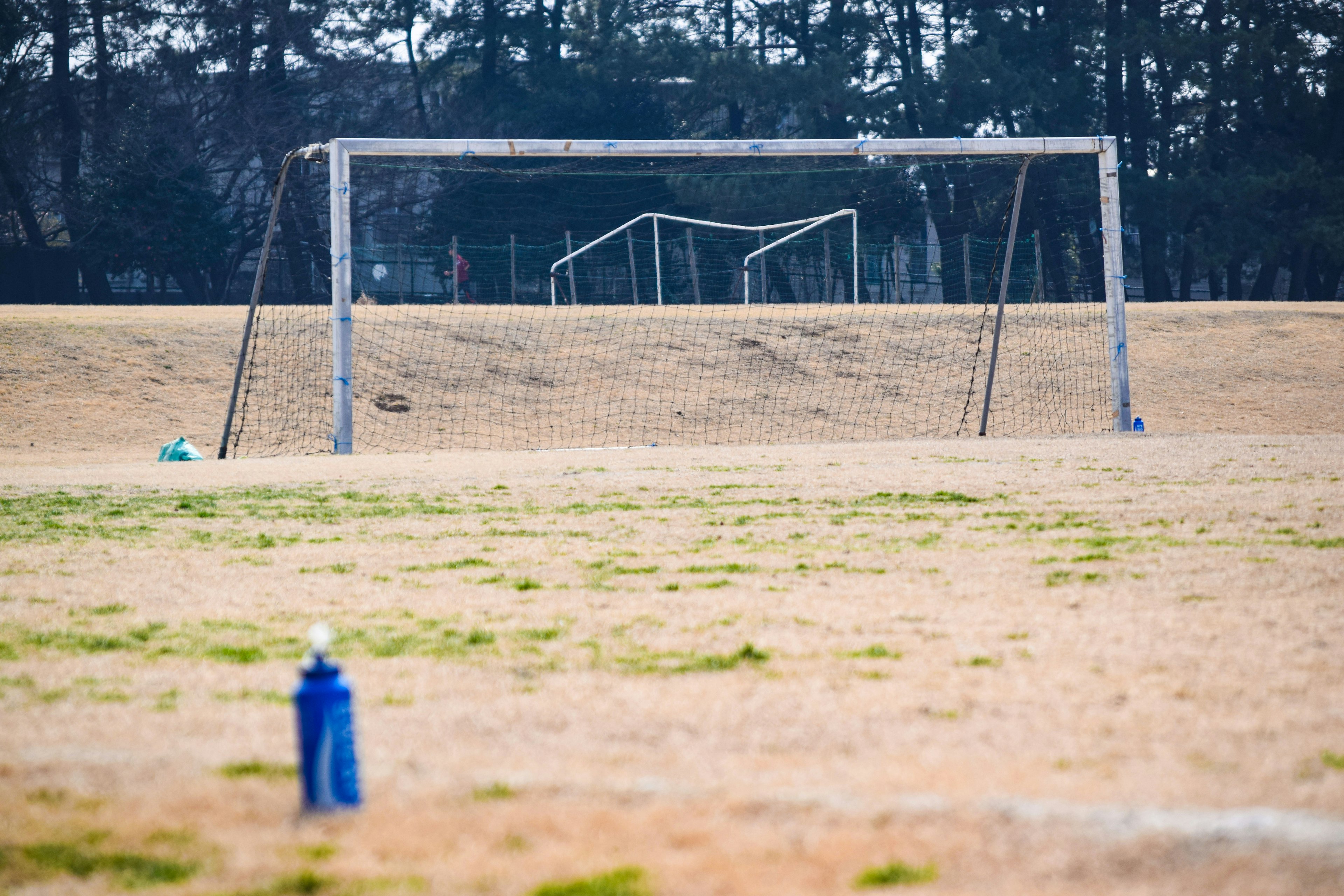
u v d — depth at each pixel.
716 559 16.48
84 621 13.05
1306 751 7.76
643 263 105.38
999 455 30.19
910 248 106.44
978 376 53.41
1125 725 8.46
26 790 7.53
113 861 6.46
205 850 6.58
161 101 105.88
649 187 109.69
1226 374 53.91
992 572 14.86
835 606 13.15
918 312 62.56
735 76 105.19
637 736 8.51
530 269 105.75
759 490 24.12
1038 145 39.34
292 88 109.06
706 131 119.06
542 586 14.80
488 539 18.61
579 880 6.09
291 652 11.48
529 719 9.01
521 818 6.94
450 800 7.24
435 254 105.62
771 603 13.42
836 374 53.00
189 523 20.69
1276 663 10.13
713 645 11.46
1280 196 106.44
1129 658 10.42
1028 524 18.70
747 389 50.72
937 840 6.46
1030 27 112.50
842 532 18.53
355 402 46.94
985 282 105.25
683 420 47.06
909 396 50.78
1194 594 13.11
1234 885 5.84
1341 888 5.78
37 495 24.78
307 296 108.38
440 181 110.25
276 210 37.03
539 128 112.50
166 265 101.69
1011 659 10.55
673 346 55.16
